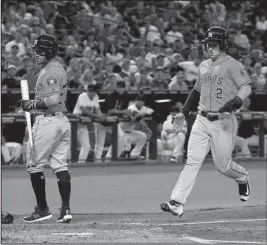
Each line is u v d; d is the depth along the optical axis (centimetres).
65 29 5022
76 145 3691
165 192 2980
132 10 5594
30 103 2172
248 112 4022
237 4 6312
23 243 1844
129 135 3812
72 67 4178
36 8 4797
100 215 2431
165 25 5519
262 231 2108
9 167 3531
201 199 2819
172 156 3847
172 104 4031
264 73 5059
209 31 2112
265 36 5981
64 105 2219
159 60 4603
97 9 5366
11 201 2698
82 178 3294
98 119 3719
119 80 4225
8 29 4459
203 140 2120
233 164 2194
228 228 2159
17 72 3875
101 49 4747
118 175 3412
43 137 2178
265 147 4081
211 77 2106
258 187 3130
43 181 2231
